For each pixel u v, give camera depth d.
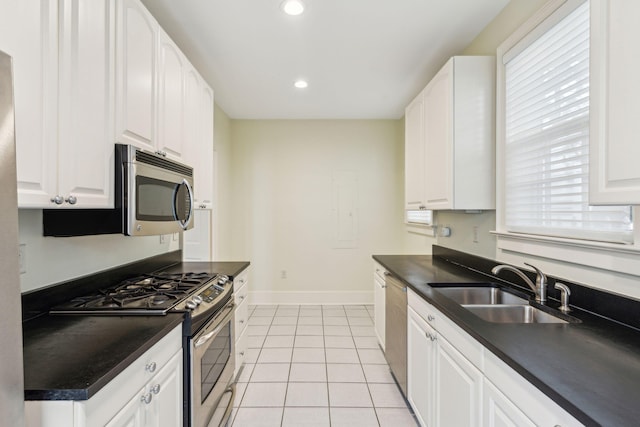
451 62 2.07
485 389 1.14
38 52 0.96
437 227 3.14
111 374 0.87
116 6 1.33
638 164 0.89
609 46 0.97
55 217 1.36
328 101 3.63
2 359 0.66
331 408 2.10
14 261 0.68
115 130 1.33
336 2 1.91
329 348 2.99
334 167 4.38
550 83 1.61
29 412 0.78
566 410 0.75
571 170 1.49
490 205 2.09
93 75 1.20
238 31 2.21
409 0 1.90
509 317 1.60
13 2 0.88
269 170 4.36
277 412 2.05
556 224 1.58
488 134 2.08
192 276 2.01
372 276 4.40
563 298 1.43
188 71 2.14
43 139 0.99
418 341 1.83
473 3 1.95
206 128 2.53
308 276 4.39
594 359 0.95
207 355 1.56
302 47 2.43
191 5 1.92
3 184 0.66
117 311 1.34
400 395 2.25
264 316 3.88
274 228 4.38
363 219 4.39
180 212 1.86
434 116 2.33
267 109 3.93
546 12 1.59
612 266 1.27
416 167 2.74
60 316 1.31
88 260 1.63
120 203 1.35
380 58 2.61
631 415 0.69
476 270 2.32
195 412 1.39
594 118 1.03
